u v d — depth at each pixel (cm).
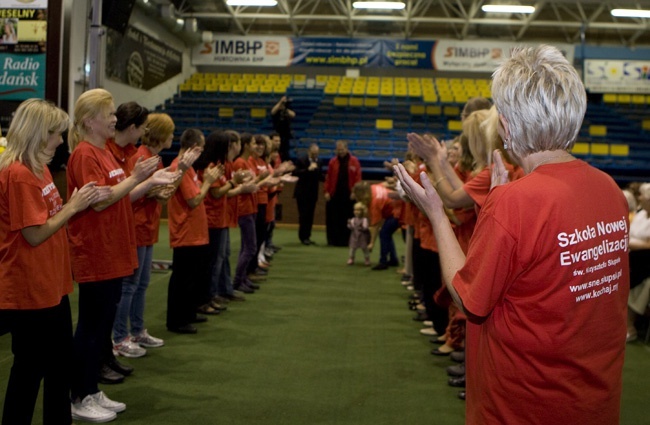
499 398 134
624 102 1830
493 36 1889
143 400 331
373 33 1914
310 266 816
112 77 1311
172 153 1367
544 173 136
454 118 1695
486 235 132
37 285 241
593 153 1472
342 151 1035
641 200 488
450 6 1692
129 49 1398
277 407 327
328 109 1723
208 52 1856
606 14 1784
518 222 129
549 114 134
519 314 131
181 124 1570
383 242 796
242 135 611
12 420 246
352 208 1038
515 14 1745
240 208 603
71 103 986
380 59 1834
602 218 135
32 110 240
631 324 496
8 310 240
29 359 246
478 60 1823
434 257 453
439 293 295
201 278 488
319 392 352
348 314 551
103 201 284
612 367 135
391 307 584
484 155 310
